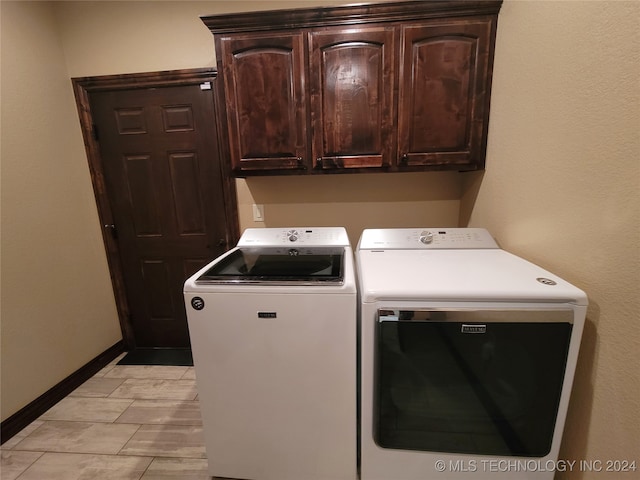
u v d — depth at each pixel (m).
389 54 1.53
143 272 2.35
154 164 2.15
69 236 2.05
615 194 0.87
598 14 0.91
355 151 1.65
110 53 2.02
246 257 1.55
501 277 1.09
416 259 1.33
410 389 1.10
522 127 1.30
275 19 1.53
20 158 1.76
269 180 2.12
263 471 1.35
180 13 1.93
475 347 1.03
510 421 1.09
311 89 1.60
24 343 1.76
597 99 0.92
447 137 1.60
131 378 2.13
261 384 1.25
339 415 1.24
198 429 1.68
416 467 1.18
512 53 1.36
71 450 1.56
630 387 0.85
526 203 1.29
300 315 1.17
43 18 1.89
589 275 0.98
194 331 1.23
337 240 1.68
